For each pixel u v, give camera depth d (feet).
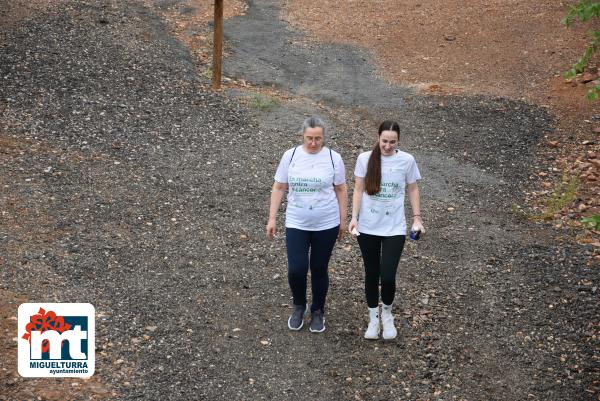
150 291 38.68
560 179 57.52
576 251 46.29
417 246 46.60
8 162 50.39
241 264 42.39
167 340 35.06
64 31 74.95
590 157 61.05
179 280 40.06
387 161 34.24
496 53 82.79
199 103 65.36
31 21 75.92
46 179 49.06
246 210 48.93
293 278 35.14
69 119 58.29
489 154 61.57
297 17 92.68
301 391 32.71
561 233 49.16
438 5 95.81
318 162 34.06
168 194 49.62
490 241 47.83
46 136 55.21
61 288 37.81
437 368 34.86
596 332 37.73
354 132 64.13
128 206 47.26
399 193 34.60
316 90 73.67
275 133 61.82
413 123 67.21
